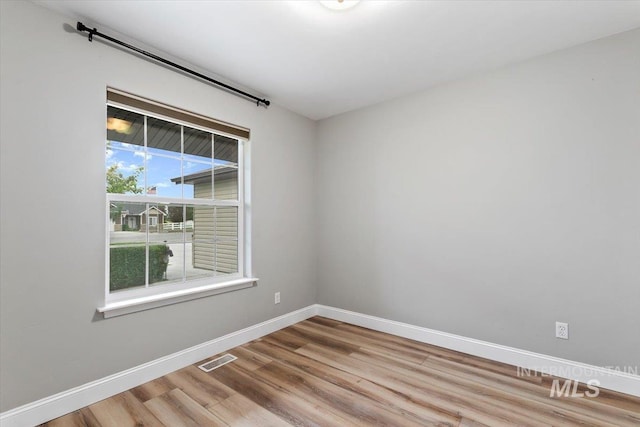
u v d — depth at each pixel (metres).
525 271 2.38
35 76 1.73
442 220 2.80
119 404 1.91
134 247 2.25
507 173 2.47
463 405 1.89
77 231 1.88
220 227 2.82
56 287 1.80
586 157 2.15
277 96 3.06
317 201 3.74
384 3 1.75
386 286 3.15
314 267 3.71
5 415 1.61
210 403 1.92
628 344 2.01
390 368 2.38
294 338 2.98
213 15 1.85
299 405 1.90
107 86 2.02
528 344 2.37
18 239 1.67
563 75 2.24
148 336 2.20
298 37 2.09
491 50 2.26
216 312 2.65
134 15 1.84
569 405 1.89
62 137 1.83
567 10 1.82
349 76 2.66
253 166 3.00
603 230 2.09
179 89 2.41
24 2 1.70
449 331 2.75
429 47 2.22
